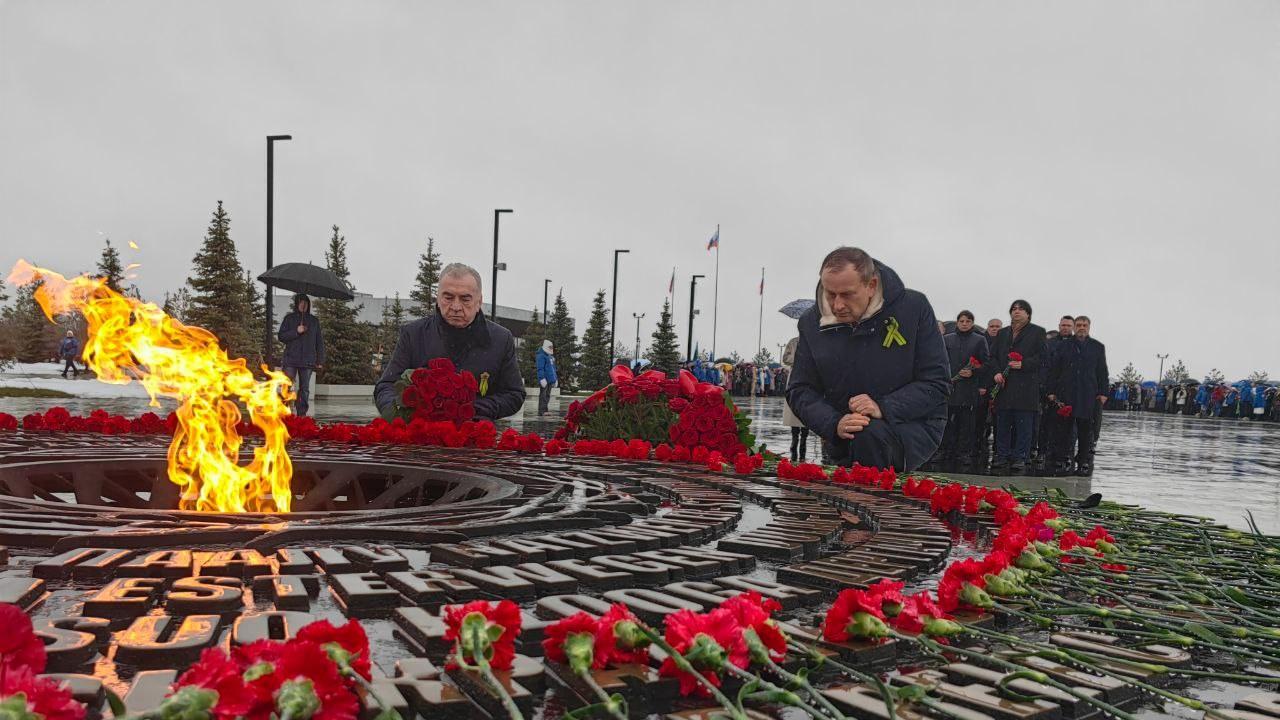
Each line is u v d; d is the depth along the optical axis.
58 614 1.56
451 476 4.10
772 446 13.63
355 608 1.65
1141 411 56.00
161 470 4.16
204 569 1.88
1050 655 1.55
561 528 2.67
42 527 2.30
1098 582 2.23
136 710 1.03
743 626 1.28
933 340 5.25
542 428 15.25
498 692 1.08
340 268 38.94
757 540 2.47
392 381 6.57
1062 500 4.13
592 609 1.61
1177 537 3.18
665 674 1.26
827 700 1.23
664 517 2.92
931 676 1.44
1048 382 12.11
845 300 5.08
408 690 1.18
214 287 28.83
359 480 4.43
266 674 0.93
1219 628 1.80
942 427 5.33
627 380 6.44
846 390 5.30
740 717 1.09
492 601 1.74
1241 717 1.26
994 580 1.89
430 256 42.81
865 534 2.86
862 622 1.50
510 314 60.78
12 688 0.82
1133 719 1.23
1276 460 14.55
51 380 28.06
